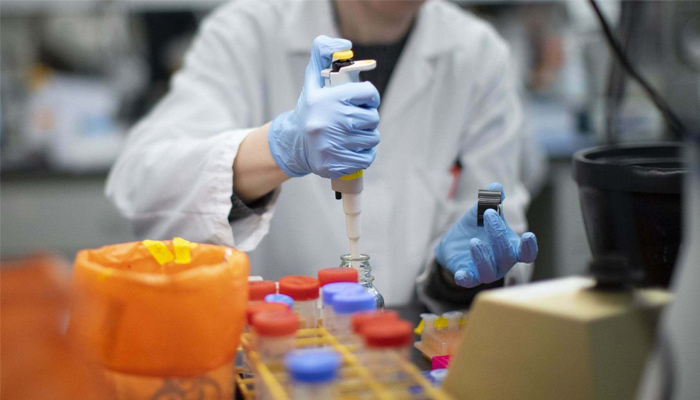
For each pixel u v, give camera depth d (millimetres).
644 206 733
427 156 1611
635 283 652
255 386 683
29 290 497
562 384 594
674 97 2117
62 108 2893
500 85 1721
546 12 2869
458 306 1039
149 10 2889
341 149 915
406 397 619
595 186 771
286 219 1548
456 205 1621
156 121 1527
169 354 618
